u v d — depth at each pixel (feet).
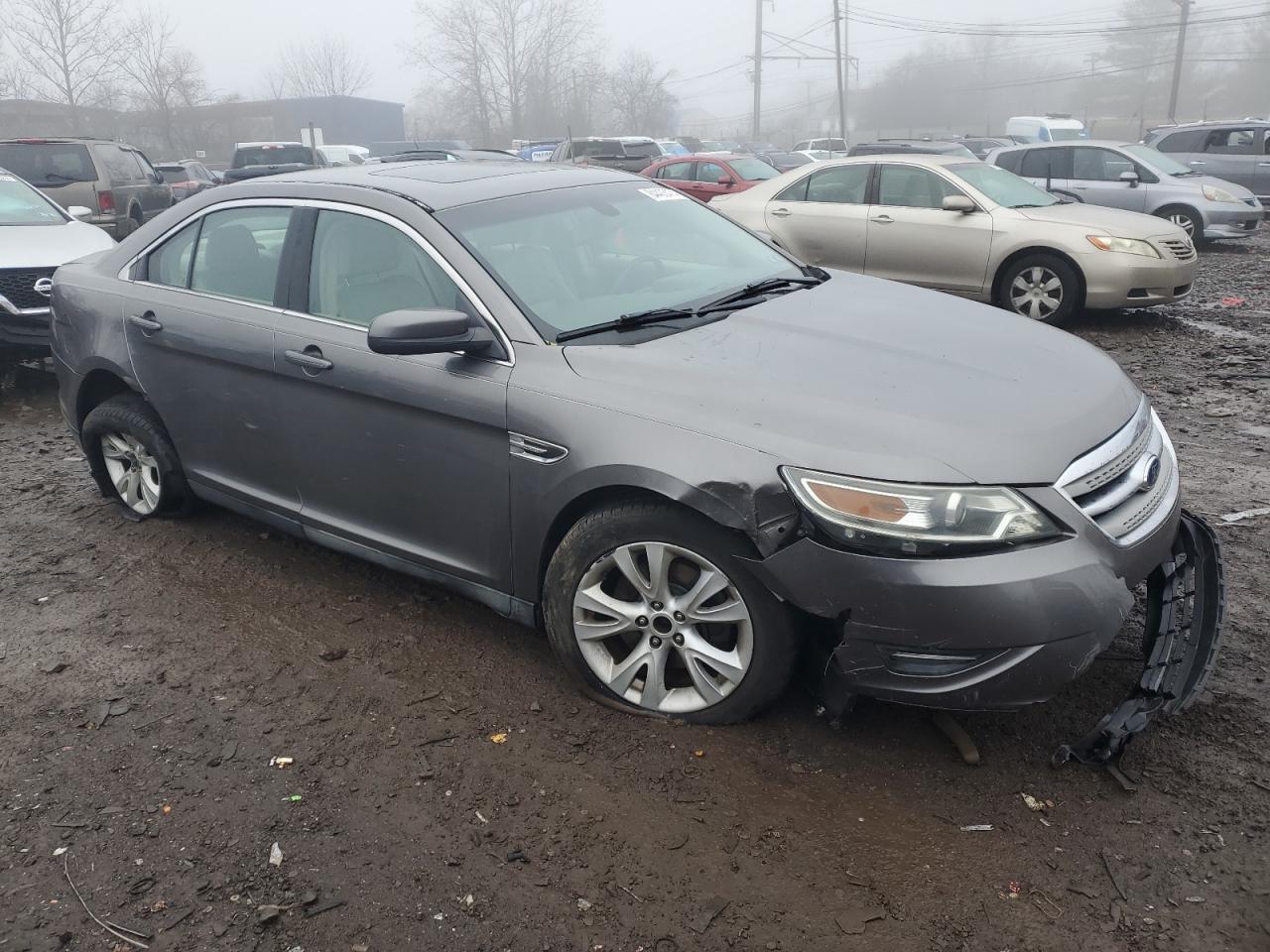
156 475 15.99
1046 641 8.83
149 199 54.29
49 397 25.54
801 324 11.72
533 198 13.11
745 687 10.08
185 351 14.05
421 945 8.04
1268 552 14.24
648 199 14.49
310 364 12.41
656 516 9.97
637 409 10.03
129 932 8.24
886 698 9.41
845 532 9.00
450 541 11.85
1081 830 8.98
